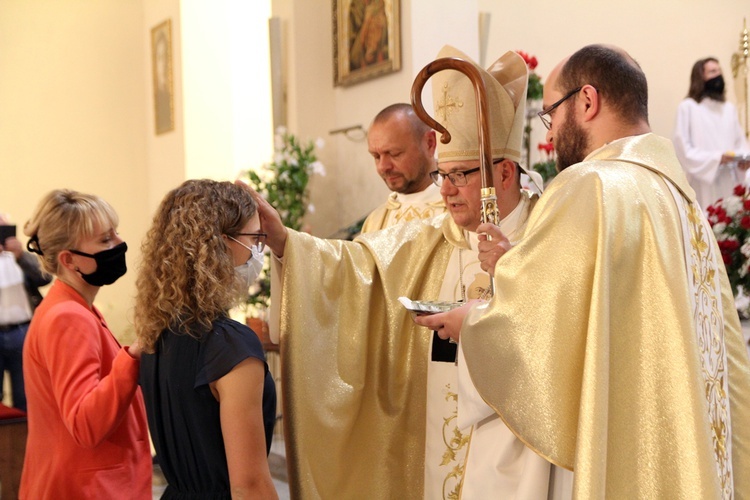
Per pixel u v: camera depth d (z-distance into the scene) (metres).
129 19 7.83
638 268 1.67
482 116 1.93
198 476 1.78
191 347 1.77
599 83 1.86
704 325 1.79
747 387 2.01
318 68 5.67
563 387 1.64
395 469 2.36
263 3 7.77
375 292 2.41
